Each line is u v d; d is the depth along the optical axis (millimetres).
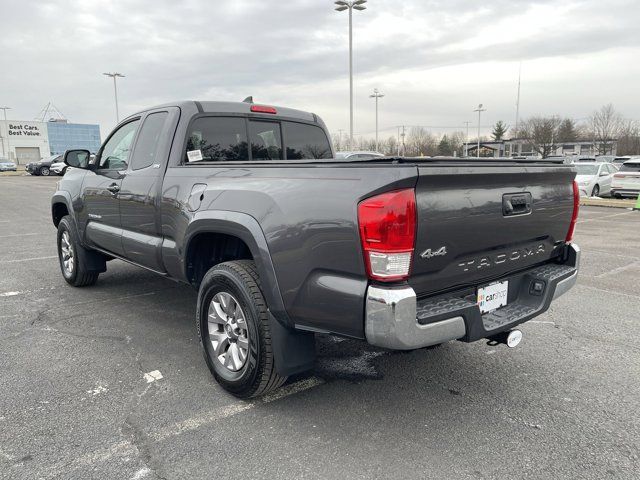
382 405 3199
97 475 2479
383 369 3760
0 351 4023
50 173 39438
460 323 2627
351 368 3777
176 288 6020
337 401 3250
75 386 3424
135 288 6012
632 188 18297
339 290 2559
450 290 2822
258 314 2977
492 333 2842
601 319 4910
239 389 3172
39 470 2512
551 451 2705
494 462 2602
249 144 4523
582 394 3361
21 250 8594
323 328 2734
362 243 2438
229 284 3135
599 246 9086
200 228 3367
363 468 2547
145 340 4289
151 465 2562
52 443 2746
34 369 3686
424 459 2625
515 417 3059
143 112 4535
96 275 5953
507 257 3072
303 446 2738
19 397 3260
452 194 2566
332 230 2555
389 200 2348
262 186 2986
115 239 4715
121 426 2926
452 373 3688
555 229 3412
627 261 7715
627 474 2512
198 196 3459
